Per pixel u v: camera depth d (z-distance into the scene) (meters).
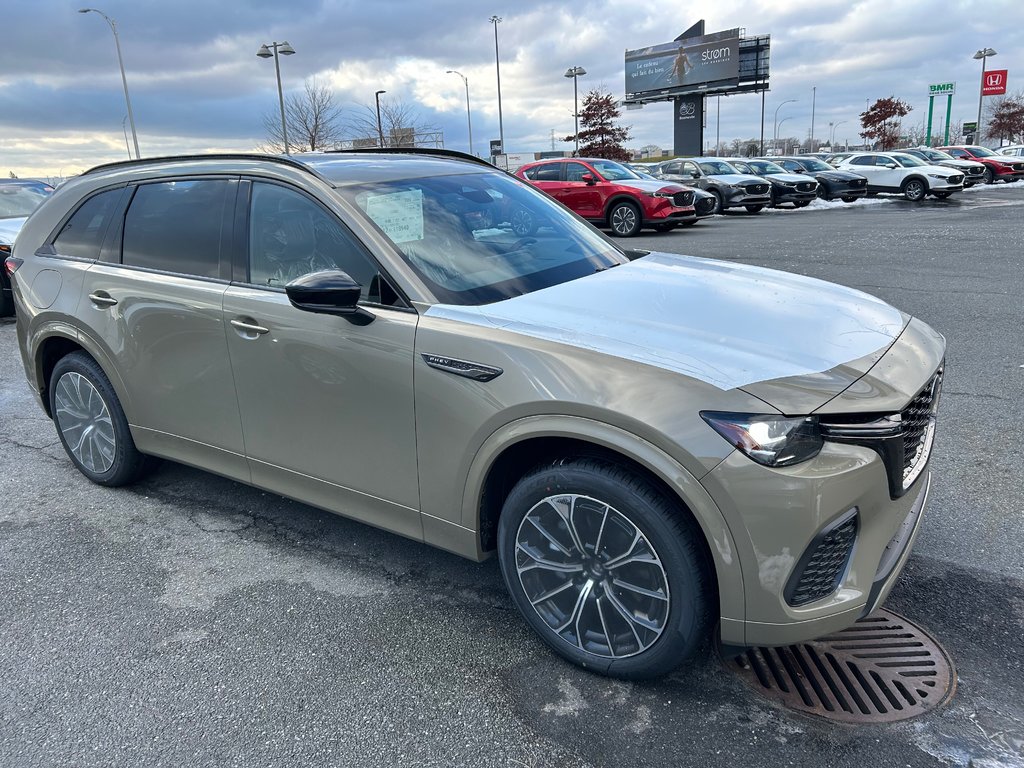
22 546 3.60
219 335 3.22
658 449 2.16
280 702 2.50
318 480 3.10
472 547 2.72
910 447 2.37
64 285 3.89
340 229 2.92
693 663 2.60
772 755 2.19
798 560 2.10
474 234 3.12
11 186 10.89
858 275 9.80
